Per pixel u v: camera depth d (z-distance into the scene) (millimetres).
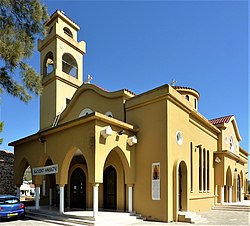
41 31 14320
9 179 25766
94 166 13070
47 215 15273
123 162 15359
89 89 19531
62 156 15398
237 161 27031
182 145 16125
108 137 14070
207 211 19531
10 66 12938
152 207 14383
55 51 24594
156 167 14617
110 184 16938
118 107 17297
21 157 19703
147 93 15695
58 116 22250
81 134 14242
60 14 25312
